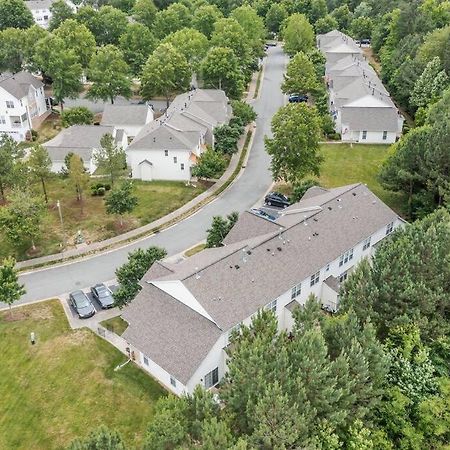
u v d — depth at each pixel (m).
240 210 60.28
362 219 47.66
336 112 83.44
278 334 35.06
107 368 38.44
